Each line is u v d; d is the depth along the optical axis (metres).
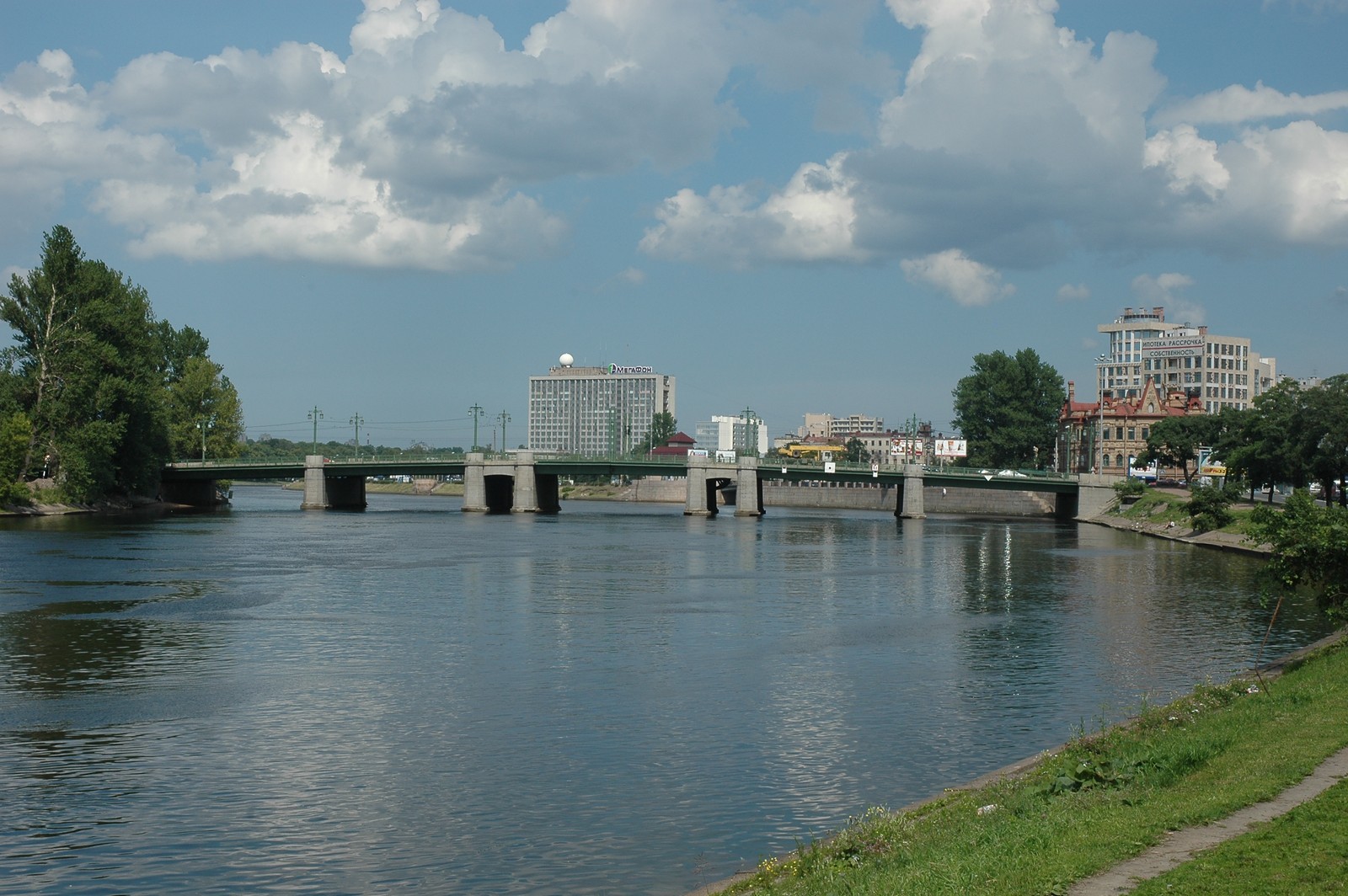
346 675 64.25
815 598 99.69
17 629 78.06
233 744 49.69
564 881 34.72
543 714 55.16
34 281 179.62
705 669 66.56
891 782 44.28
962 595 102.19
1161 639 77.94
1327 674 50.34
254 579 108.69
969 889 24.33
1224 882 22.38
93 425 177.88
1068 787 34.03
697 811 40.91
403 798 42.34
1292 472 164.88
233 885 34.66
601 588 105.50
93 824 39.69
